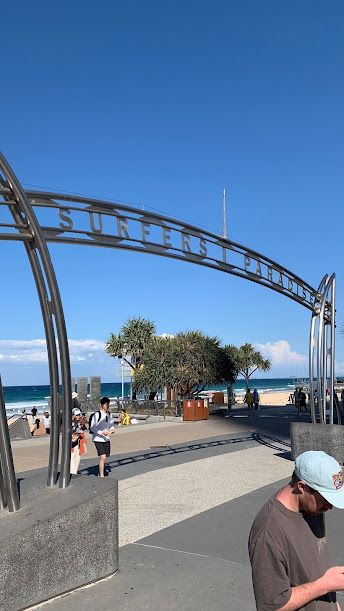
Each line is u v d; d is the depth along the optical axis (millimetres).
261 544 2236
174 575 4883
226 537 6113
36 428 20844
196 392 34156
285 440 15367
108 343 38906
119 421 23484
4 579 3869
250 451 13109
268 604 2184
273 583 2191
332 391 11062
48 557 4223
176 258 8336
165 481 9430
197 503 7777
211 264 9117
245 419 23812
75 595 4379
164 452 13086
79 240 6730
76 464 9617
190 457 12188
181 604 4270
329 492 2229
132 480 9547
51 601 4238
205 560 5305
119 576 4836
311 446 10914
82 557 4535
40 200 6254
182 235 8453
